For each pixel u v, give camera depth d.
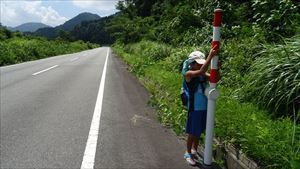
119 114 6.57
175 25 16.92
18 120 6.07
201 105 3.93
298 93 4.55
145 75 11.62
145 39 28.45
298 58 4.77
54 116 6.36
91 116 6.36
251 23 10.57
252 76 5.43
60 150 4.47
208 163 3.84
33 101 7.89
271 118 4.57
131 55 23.14
